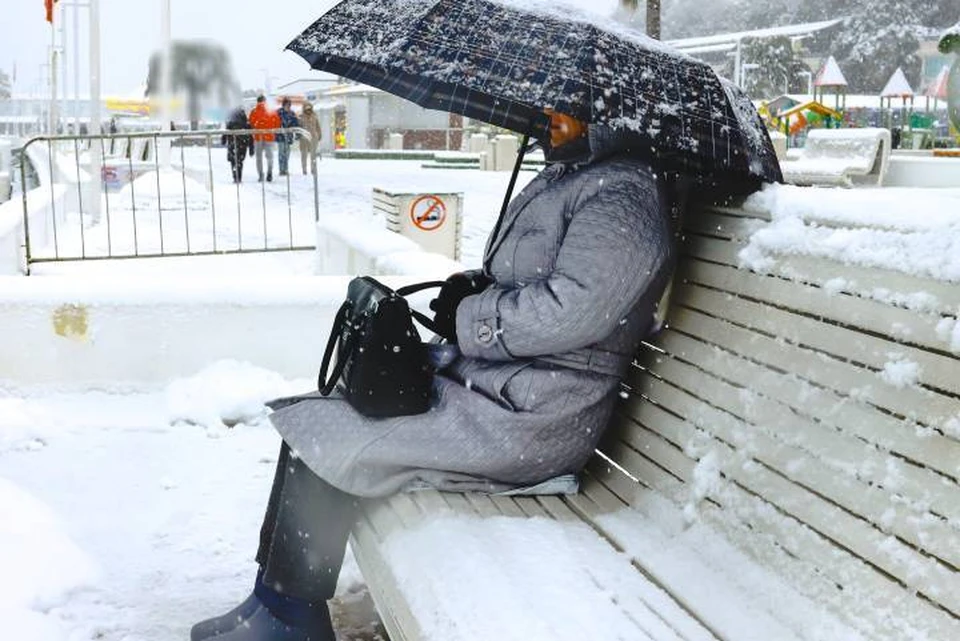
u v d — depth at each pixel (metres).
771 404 2.52
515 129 3.63
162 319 5.38
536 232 3.00
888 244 2.25
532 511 2.89
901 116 42.62
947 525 1.99
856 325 2.30
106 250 12.02
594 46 2.80
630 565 2.59
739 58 46.25
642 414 3.05
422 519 2.72
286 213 16.92
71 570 3.60
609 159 2.95
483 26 2.97
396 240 7.41
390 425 2.87
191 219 15.36
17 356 5.28
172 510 4.23
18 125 76.88
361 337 2.92
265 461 4.76
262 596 2.96
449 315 3.32
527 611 2.25
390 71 3.63
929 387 2.09
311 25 3.43
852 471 2.23
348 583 3.63
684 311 2.97
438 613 2.30
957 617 1.93
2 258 9.00
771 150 3.08
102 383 5.38
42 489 4.39
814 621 2.19
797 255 2.54
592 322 2.77
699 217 3.00
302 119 27.80
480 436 2.88
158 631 3.32
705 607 2.35
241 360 5.46
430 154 44.72
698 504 2.69
